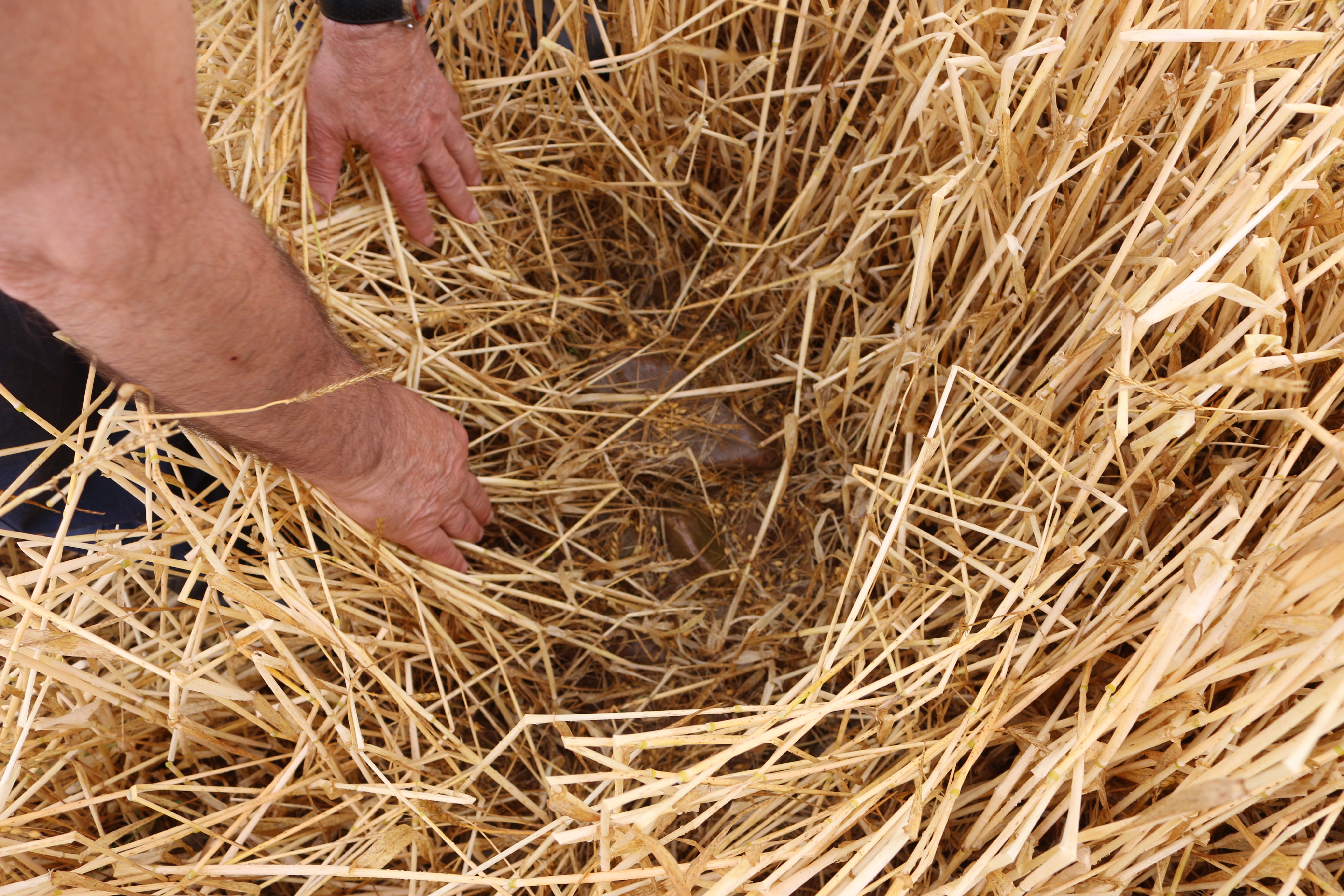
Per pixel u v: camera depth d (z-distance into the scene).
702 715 1.22
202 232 0.66
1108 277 0.92
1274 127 0.79
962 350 1.18
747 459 1.41
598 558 1.35
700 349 1.49
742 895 0.83
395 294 1.38
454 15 1.31
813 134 1.29
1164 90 0.93
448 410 1.35
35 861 0.93
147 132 0.59
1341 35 0.82
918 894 0.89
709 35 1.35
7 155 0.52
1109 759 0.76
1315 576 0.73
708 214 1.46
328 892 1.01
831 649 1.20
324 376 0.86
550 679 1.22
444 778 1.07
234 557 0.99
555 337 1.48
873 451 1.27
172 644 1.01
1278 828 0.77
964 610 1.08
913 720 0.96
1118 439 0.82
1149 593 0.89
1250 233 0.86
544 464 1.42
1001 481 1.12
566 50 1.30
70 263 0.60
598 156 1.47
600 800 1.15
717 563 1.37
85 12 0.51
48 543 0.92
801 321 1.43
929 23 1.03
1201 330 0.99
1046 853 0.74
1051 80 0.94
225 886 0.89
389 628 1.10
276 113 1.19
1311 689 0.79
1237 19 0.87
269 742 1.09
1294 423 0.81
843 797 0.97
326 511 1.04
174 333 0.69
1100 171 0.92
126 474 0.92
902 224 1.25
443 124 1.27
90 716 0.98
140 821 1.05
